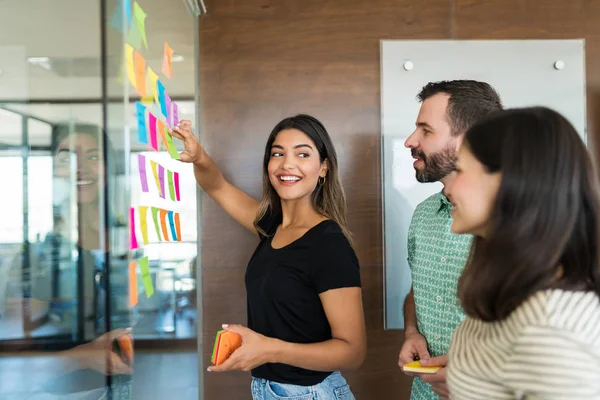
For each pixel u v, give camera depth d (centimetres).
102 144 83
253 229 183
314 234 141
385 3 210
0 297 66
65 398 75
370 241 211
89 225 81
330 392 138
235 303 210
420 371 111
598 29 212
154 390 124
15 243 66
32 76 68
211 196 189
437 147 139
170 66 149
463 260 130
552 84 211
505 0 210
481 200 74
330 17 210
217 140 210
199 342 205
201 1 197
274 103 210
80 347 79
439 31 210
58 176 72
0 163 63
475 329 80
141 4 108
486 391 74
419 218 148
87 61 79
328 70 210
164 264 138
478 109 136
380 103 210
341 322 132
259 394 143
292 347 126
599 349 64
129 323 98
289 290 137
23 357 68
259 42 210
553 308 66
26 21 68
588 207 70
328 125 210
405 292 210
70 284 76
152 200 120
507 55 210
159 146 129
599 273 69
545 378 64
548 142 69
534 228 68
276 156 154
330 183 158
